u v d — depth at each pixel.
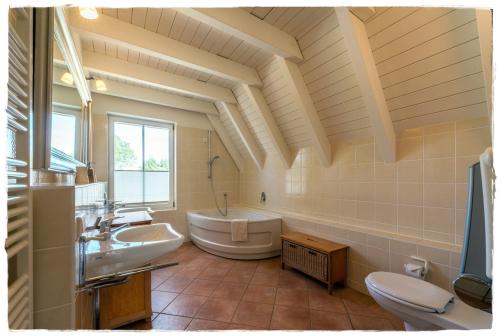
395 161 2.15
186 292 2.26
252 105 3.35
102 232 1.41
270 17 1.89
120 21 1.90
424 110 1.87
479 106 1.61
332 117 2.50
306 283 2.45
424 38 1.56
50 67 1.02
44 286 0.82
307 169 3.13
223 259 3.16
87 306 1.33
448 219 1.81
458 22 1.40
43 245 0.82
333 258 2.28
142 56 2.48
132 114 3.39
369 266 2.21
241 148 4.31
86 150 2.49
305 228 2.92
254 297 2.16
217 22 1.70
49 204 0.83
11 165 0.64
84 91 2.32
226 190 4.41
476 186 1.24
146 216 2.39
